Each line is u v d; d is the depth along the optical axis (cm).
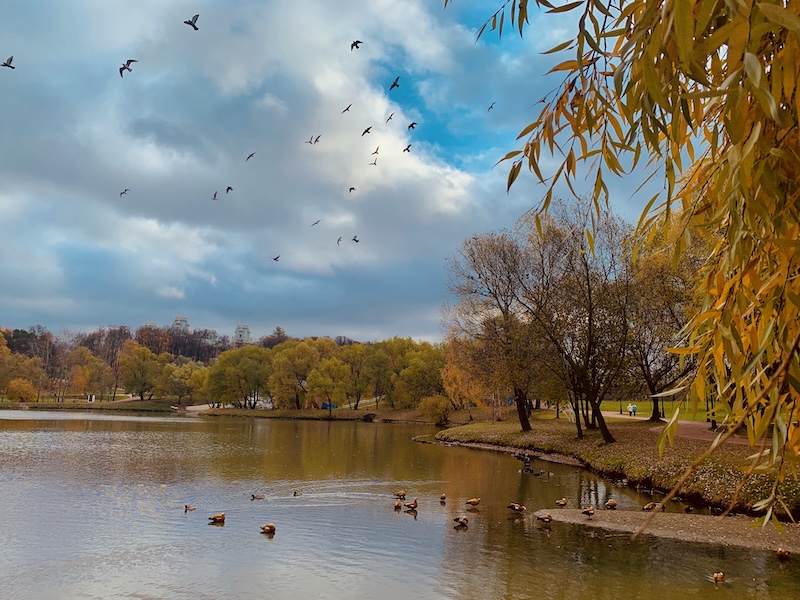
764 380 218
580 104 202
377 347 8762
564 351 2814
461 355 3706
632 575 1024
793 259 178
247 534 1314
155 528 1363
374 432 5188
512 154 224
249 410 8781
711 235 238
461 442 4006
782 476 216
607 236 2781
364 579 1014
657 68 174
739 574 1028
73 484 1939
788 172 183
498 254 3241
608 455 2475
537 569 1065
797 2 146
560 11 183
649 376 2942
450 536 1304
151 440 3778
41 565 1081
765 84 155
